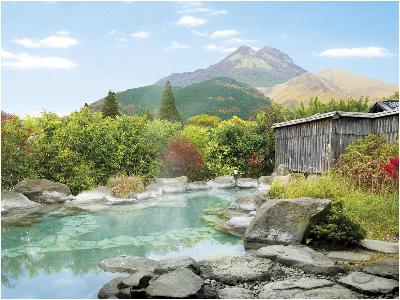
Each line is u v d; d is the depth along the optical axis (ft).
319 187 32.96
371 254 24.20
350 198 33.09
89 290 19.70
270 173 73.15
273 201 28.22
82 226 33.83
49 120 49.16
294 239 26.12
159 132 60.80
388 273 19.48
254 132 74.33
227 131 70.74
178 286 17.61
